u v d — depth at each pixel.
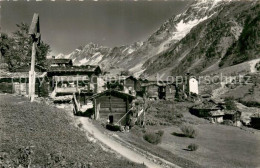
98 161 24.50
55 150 22.98
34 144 23.00
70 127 32.06
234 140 55.41
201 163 38.34
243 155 44.56
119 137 39.31
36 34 37.38
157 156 34.31
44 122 30.27
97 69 72.44
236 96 120.25
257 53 190.88
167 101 95.69
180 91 107.50
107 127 44.25
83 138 29.73
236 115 80.62
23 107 33.91
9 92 52.31
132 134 44.97
